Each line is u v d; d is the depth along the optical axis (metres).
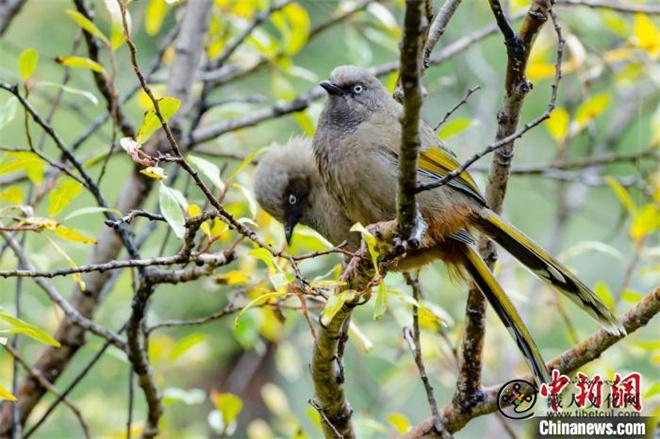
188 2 11.99
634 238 11.34
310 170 11.64
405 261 9.32
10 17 12.41
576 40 12.16
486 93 16.14
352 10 12.63
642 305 8.16
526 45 7.88
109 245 11.44
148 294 8.84
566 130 12.53
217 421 10.36
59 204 8.10
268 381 20.28
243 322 10.72
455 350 9.77
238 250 10.70
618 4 12.37
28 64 8.80
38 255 10.11
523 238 8.95
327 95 9.79
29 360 13.70
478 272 8.97
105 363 14.28
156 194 15.80
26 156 8.18
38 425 9.84
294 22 12.34
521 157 18.28
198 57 11.83
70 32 16.83
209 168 8.32
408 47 5.97
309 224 11.80
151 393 9.48
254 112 13.33
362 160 9.36
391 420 9.48
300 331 16.33
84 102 16.42
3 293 15.58
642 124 17.56
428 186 6.83
